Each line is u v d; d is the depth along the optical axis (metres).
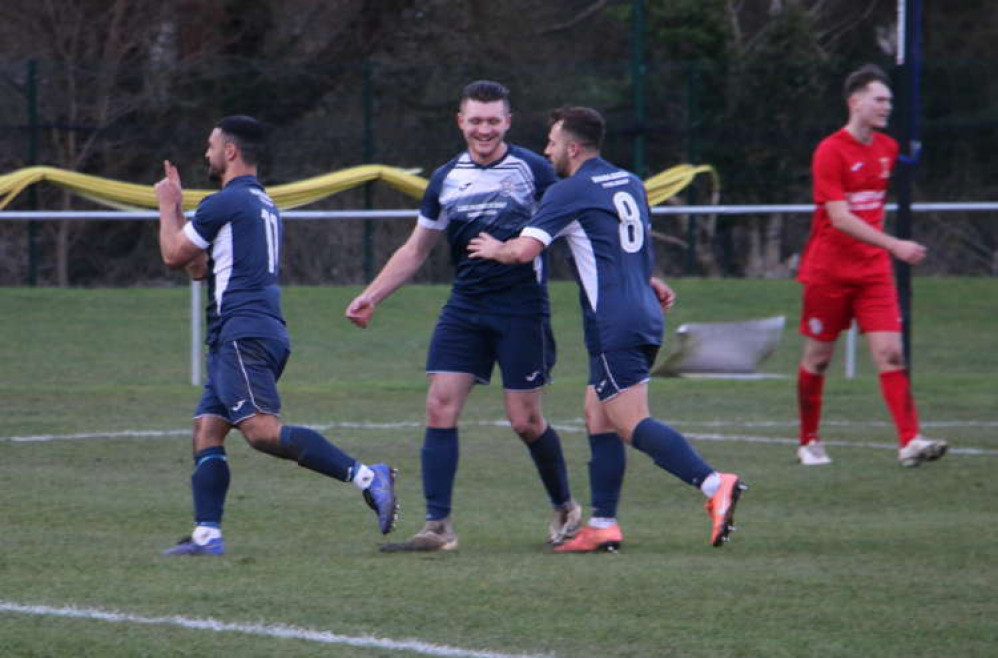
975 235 81.81
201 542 22.34
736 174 80.19
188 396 44.06
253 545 23.53
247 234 22.25
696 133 79.38
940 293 76.81
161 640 16.77
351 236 77.94
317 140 76.38
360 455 33.78
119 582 19.95
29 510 26.41
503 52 99.12
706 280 77.69
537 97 78.75
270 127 76.00
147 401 42.91
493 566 21.48
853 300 32.59
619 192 22.38
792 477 31.20
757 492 29.41
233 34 91.88
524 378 23.70
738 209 52.28
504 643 16.83
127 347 60.66
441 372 23.55
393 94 77.69
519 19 100.12
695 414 41.72
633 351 22.02
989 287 78.38
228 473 22.77
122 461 32.41
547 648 16.62
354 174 72.00
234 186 22.56
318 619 17.86
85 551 22.42
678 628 17.61
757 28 107.81
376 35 95.62
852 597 19.36
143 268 79.50
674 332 66.06
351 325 66.56
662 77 79.56
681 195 82.38
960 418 41.06
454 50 97.75
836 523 25.91
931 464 32.88
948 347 63.97
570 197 22.06
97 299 71.31
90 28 90.06
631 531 25.27
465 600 18.98
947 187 81.25
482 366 23.77
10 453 33.22
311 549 23.19
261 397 22.06
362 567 21.31
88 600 18.77
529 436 24.02
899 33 38.66
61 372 54.44
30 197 73.12
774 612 18.44
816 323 32.72
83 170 76.38
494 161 23.47
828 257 32.38
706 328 33.69
